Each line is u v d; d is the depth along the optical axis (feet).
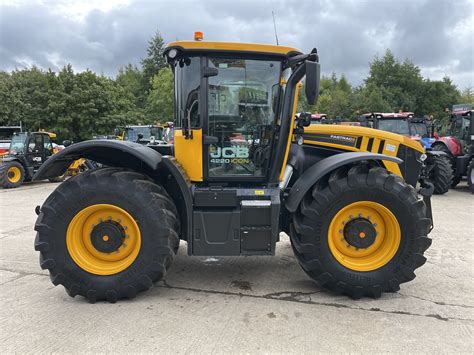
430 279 13.35
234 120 12.34
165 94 118.52
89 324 10.17
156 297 11.87
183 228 12.44
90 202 11.19
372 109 127.65
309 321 10.34
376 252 12.05
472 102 163.22
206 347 9.09
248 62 12.09
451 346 9.18
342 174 12.00
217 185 12.66
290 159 13.70
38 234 11.30
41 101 101.86
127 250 11.59
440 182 31.37
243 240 11.69
